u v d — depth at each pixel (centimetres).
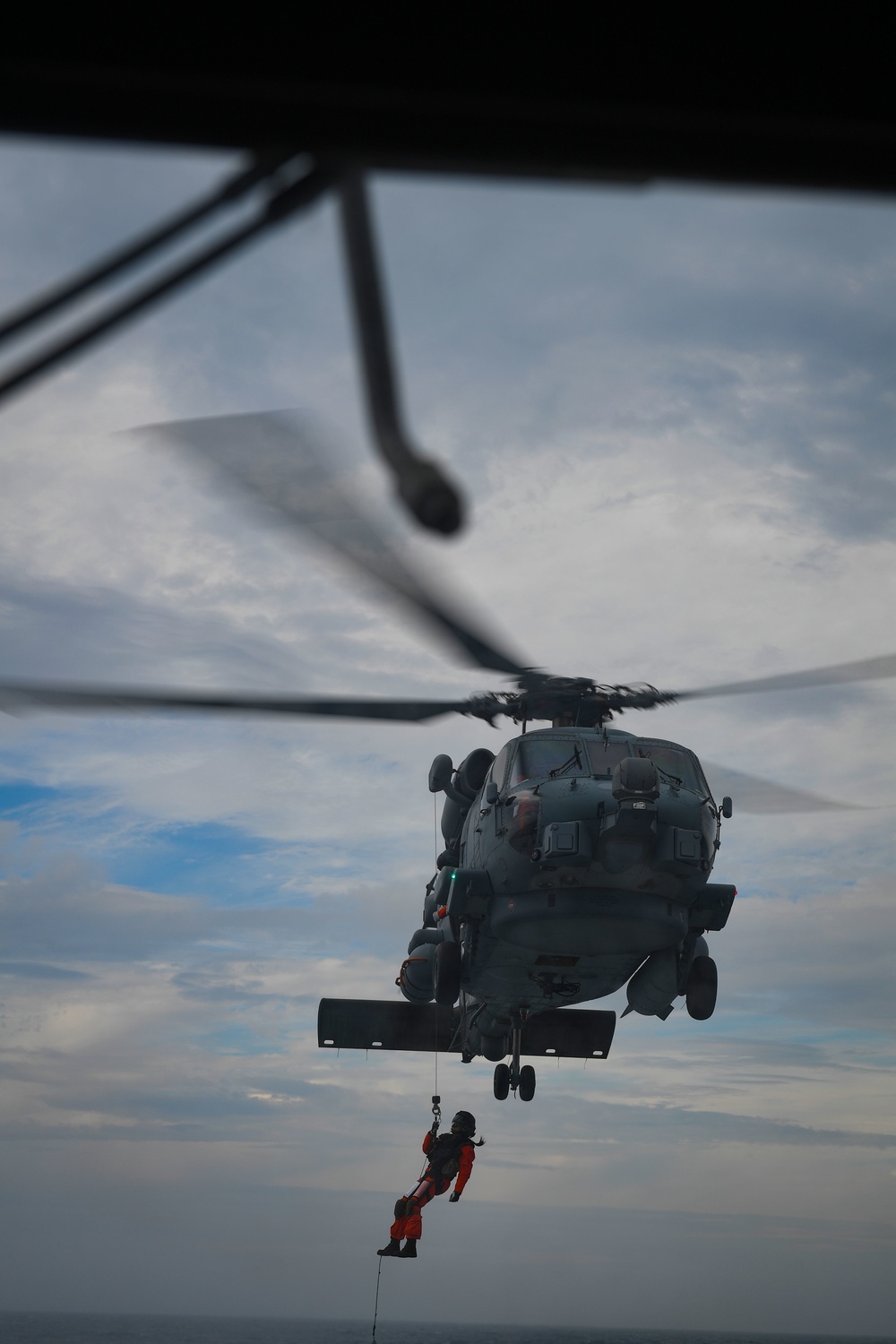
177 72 154
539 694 1314
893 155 172
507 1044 1755
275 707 897
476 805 1437
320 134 161
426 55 159
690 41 166
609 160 168
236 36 155
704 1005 1405
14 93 154
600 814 1232
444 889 1416
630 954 1393
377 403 152
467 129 163
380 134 162
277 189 169
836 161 172
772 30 167
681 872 1262
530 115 162
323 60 157
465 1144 1419
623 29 164
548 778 1270
